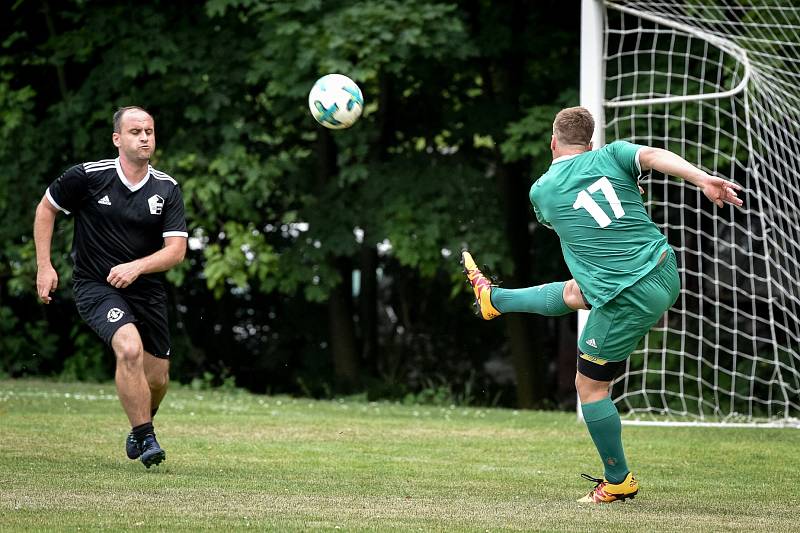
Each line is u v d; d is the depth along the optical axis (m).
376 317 61.28
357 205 53.78
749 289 53.31
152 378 24.34
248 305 63.84
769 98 37.22
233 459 25.12
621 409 53.34
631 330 19.31
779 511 19.42
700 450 29.22
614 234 19.34
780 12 41.34
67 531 15.61
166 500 18.69
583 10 36.72
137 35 53.16
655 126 48.94
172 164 53.19
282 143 57.91
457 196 52.62
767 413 51.66
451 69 54.88
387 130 56.91
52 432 28.98
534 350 57.56
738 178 49.88
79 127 55.78
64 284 56.66
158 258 22.91
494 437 31.59
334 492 20.47
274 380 63.12
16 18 59.12
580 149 20.30
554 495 20.94
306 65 47.31
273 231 59.31
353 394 57.62
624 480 19.84
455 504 19.28
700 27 40.16
